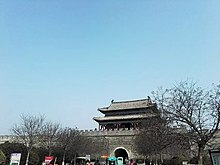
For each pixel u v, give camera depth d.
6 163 49.19
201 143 34.88
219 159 17.77
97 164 47.56
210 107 36.12
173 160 63.50
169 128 38.84
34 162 61.12
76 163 76.06
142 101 102.44
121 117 100.00
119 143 93.12
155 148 57.72
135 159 84.38
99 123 104.50
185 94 59.84
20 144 59.84
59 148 74.25
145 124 59.34
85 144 85.12
